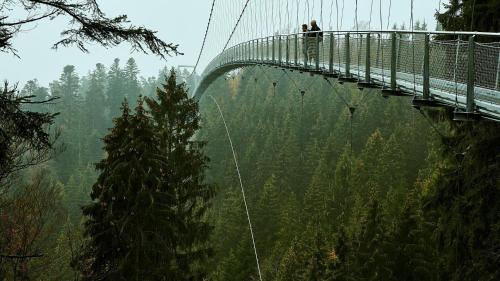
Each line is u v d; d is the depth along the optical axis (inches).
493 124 376.5
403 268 802.2
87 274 406.9
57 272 385.1
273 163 2086.6
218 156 2598.4
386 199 1398.9
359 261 816.9
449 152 441.4
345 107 2504.9
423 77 306.7
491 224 362.3
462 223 393.4
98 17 214.2
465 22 402.6
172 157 653.9
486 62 245.6
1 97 198.7
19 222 327.6
